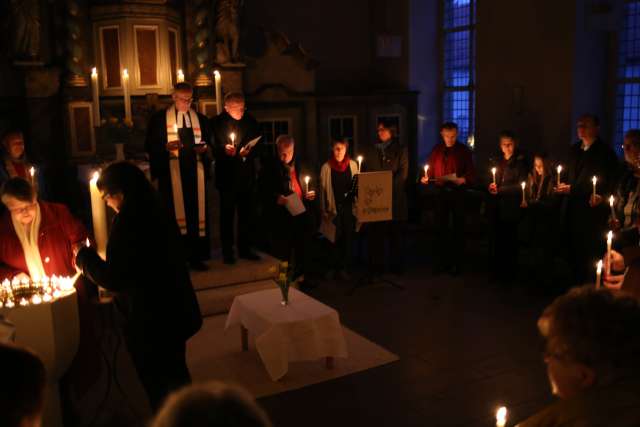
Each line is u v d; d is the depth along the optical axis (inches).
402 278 295.7
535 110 325.7
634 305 54.4
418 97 402.9
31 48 292.5
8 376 46.8
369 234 281.4
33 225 152.6
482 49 352.8
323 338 194.5
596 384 53.8
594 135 249.1
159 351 141.4
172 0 323.3
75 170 307.7
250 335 228.4
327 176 285.4
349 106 377.4
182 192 249.3
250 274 264.2
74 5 300.0
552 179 268.7
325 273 302.5
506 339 220.4
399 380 191.0
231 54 334.6
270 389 186.9
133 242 134.9
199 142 247.1
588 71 308.8
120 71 311.0
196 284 254.8
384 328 234.1
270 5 382.3
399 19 398.9
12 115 299.6
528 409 171.6
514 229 281.3
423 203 384.8
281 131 362.6
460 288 278.8
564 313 55.6
